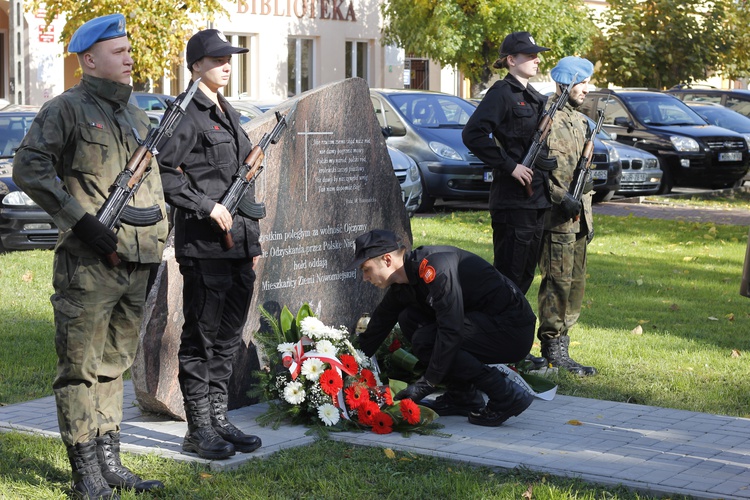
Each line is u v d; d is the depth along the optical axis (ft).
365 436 17.98
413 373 20.94
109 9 64.90
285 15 99.50
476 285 18.45
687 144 64.08
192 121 16.16
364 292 22.63
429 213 53.88
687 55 101.60
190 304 16.61
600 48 102.01
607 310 31.27
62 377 14.55
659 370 23.94
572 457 16.74
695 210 57.77
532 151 21.50
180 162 16.03
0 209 39.11
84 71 14.52
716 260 41.75
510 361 18.90
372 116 22.52
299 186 20.98
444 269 17.90
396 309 18.95
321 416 18.13
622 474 15.79
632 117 66.74
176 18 66.64
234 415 19.40
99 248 13.91
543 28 87.86
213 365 17.11
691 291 34.78
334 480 15.65
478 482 15.47
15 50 82.79
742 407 21.07
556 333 23.56
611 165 57.62
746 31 104.32
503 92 21.56
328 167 21.58
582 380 22.85
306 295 21.35
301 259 21.17
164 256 18.52
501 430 18.47
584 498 14.70
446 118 56.13
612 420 19.26
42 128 13.79
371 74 108.68
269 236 20.44
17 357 24.25
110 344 15.05
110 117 14.44
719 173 64.80
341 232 22.00
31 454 16.83
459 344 17.97
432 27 89.20
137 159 14.25
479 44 89.04
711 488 15.15
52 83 84.28
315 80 103.71
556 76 22.72
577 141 22.72
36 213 39.11
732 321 30.14
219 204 16.06
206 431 16.71
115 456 15.31
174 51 67.56
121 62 14.46
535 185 21.75
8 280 33.58
